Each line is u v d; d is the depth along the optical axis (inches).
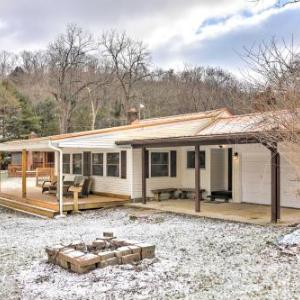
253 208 480.4
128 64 1542.8
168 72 1481.3
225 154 589.0
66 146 514.9
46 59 1603.1
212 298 183.5
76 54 1529.3
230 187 581.6
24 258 265.4
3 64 1706.4
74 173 693.9
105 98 1563.7
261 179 513.0
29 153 1289.4
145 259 250.4
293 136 261.6
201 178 586.2
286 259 247.3
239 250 276.2
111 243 264.5
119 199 568.4
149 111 1481.3
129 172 568.7
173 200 585.0
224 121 593.9
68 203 514.3
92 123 1519.4
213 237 326.0
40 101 1606.8
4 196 666.2
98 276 218.7
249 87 297.1
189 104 1277.1
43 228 408.5
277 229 348.8
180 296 187.3
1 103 1499.8
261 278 211.5
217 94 861.8
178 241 312.8
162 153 602.5
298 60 260.7
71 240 327.0
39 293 195.9
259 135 324.5
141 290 196.7
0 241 331.9
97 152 636.1
